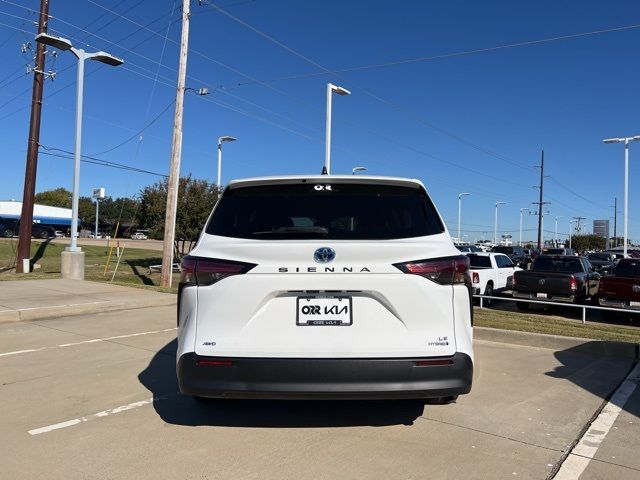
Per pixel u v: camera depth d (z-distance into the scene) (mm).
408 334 3574
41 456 3809
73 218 16516
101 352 7164
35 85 18703
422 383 3521
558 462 3797
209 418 4598
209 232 3941
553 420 4664
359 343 3543
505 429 4422
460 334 3645
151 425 4426
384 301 3592
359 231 3801
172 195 17016
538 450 4008
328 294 3600
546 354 7430
